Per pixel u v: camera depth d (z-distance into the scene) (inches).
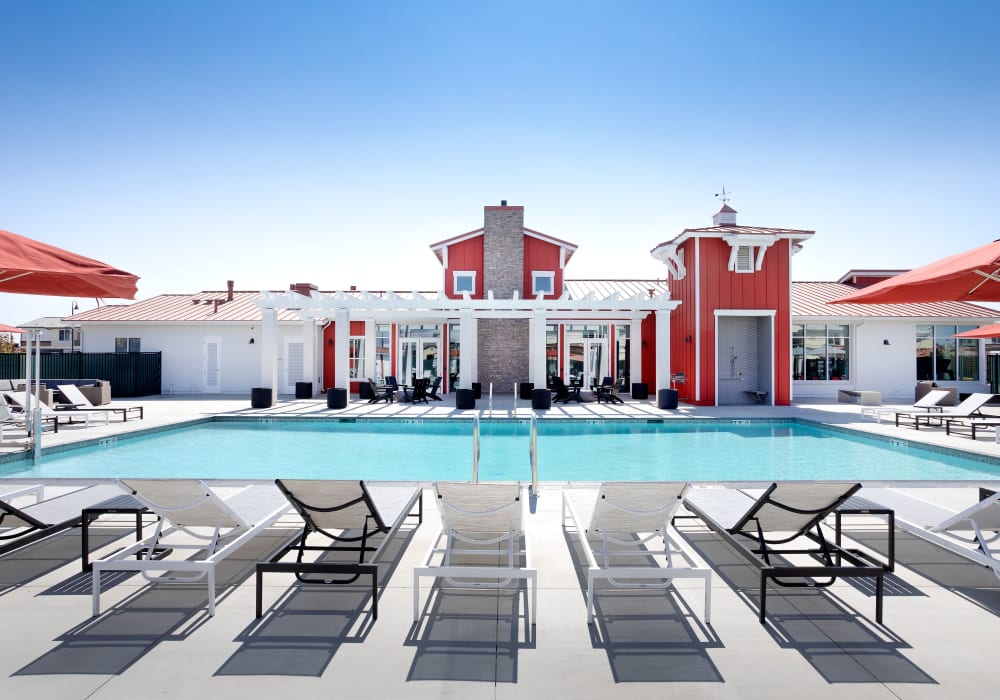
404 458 413.4
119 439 457.1
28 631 133.6
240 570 173.8
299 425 553.0
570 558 186.5
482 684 112.9
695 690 111.0
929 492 264.7
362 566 141.6
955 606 150.6
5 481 225.0
